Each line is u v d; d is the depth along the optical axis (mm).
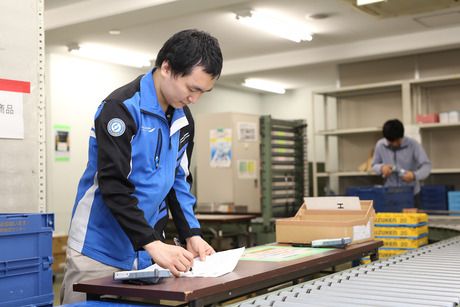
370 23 5625
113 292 1272
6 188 1753
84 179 1633
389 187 3867
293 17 5398
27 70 1808
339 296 1243
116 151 1465
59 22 5105
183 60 1438
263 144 5723
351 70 6805
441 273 1538
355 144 6676
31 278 1413
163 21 5395
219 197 6555
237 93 9516
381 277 1485
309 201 2312
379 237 3027
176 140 1680
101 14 4824
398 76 6469
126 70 7512
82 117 6906
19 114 1782
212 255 1618
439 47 6023
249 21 5273
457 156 6016
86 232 1617
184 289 1205
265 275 1430
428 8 3949
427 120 5766
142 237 1416
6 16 1757
